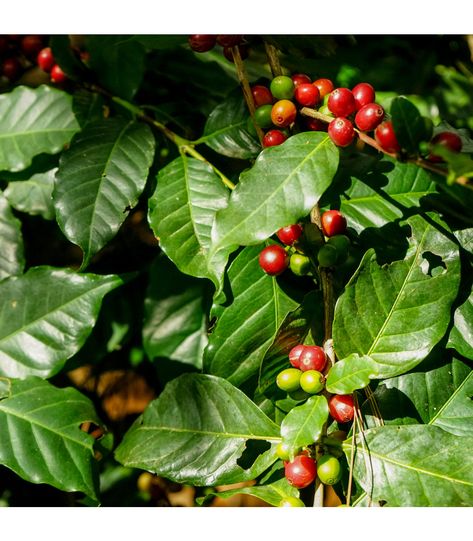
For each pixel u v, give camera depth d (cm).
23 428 57
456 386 55
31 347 60
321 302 56
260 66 73
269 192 52
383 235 58
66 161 60
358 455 53
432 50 79
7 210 66
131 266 75
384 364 54
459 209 58
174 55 73
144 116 67
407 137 50
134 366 76
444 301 54
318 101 57
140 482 73
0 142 66
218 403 56
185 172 61
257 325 57
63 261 75
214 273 56
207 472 55
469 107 80
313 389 52
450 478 51
